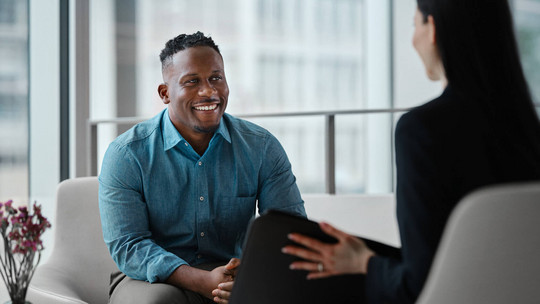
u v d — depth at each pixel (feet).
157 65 13.75
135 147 5.47
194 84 5.29
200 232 5.53
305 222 3.47
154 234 5.58
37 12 12.52
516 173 3.22
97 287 6.30
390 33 16.07
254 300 3.66
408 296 3.17
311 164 15.34
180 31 13.96
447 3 3.33
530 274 2.74
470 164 3.16
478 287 2.80
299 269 3.53
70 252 6.34
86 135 12.97
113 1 13.43
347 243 3.43
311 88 15.43
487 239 2.69
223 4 14.38
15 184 12.34
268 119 15.01
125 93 13.55
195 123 5.35
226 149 5.63
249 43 14.74
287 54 15.16
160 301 4.81
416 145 3.18
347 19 15.76
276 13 14.98
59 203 6.53
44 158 12.67
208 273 4.90
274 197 5.76
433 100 3.36
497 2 3.34
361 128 15.88
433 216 3.12
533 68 16.26
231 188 5.61
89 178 6.77
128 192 5.39
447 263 2.78
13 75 12.25
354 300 3.53
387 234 10.45
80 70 12.87
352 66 15.87
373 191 15.88
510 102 3.29
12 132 12.28
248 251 3.61
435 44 3.50
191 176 5.49
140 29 13.64
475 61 3.30
